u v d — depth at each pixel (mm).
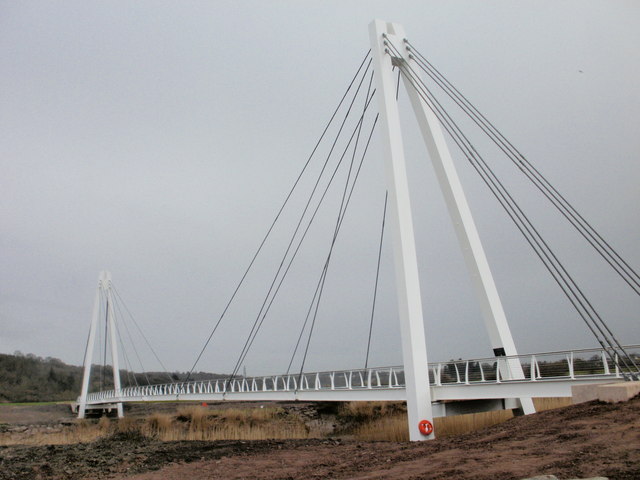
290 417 43688
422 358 24812
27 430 51312
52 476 21062
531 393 21953
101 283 77250
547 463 11070
